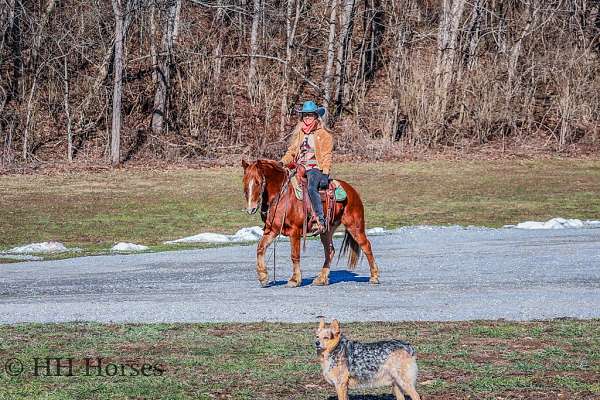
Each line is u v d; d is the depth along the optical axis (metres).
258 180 15.33
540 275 17.53
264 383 9.10
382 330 11.84
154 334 11.65
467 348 10.69
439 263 19.67
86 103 47.94
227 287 16.34
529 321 12.55
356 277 17.72
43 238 25.64
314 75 54.75
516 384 8.99
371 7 57.59
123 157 45.56
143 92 50.34
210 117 49.12
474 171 43.31
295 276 16.34
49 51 47.62
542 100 56.59
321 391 8.81
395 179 40.34
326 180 15.85
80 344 11.00
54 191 35.72
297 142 16.03
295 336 11.46
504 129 53.53
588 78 54.38
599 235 25.12
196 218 30.08
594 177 42.00
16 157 44.25
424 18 57.97
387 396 8.79
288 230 16.11
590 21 59.22
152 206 32.50
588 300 14.38
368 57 57.31
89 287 16.56
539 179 41.09
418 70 51.00
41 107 48.00
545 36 56.31
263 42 53.12
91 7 49.00
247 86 51.84
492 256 20.72
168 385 9.04
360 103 51.62
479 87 52.38
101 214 30.58
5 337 11.47
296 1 52.69
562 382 9.05
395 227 28.20
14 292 16.05
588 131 52.59
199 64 49.75
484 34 53.72
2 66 48.44
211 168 43.44
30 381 9.22
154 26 50.09
